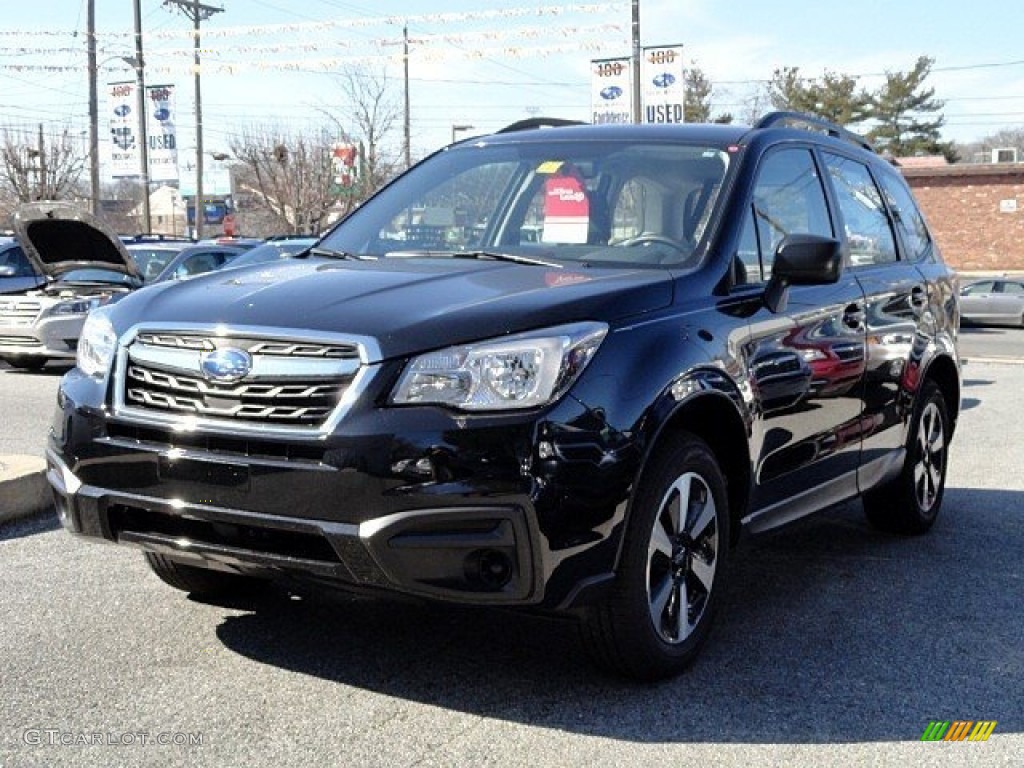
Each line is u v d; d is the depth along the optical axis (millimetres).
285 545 3689
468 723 3717
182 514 3738
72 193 52062
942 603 5168
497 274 4242
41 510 6398
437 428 3494
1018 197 49719
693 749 3562
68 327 13867
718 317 4312
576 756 3492
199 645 4375
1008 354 21516
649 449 3771
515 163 5293
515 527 3498
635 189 4902
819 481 5125
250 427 3639
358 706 3834
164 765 3373
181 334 3805
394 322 3656
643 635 3906
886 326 5684
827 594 5297
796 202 5273
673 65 26375
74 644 4355
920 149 73000
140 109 33406
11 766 3344
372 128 45062
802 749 3582
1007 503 7363
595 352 3738
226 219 43219
